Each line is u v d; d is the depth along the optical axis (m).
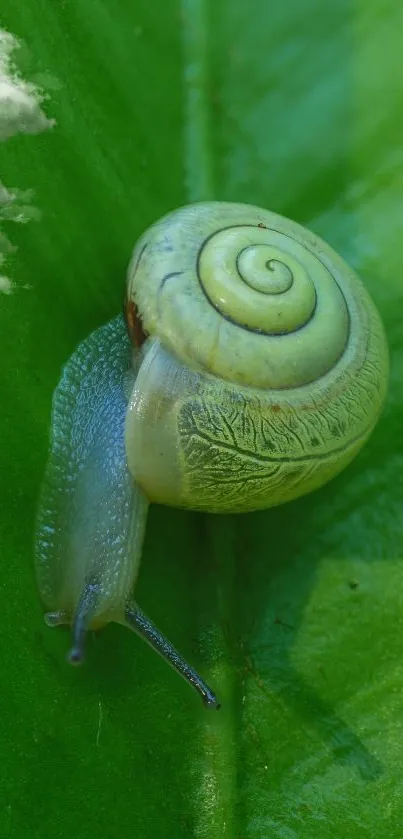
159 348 0.10
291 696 0.10
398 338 0.11
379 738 0.10
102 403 0.11
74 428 0.10
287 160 0.12
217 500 0.10
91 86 0.11
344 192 0.12
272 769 0.10
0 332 0.10
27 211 0.11
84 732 0.10
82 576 0.10
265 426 0.10
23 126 0.11
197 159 0.11
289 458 0.10
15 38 0.11
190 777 0.10
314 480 0.10
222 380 0.10
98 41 0.11
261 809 0.10
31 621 0.10
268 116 0.12
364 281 0.11
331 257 0.11
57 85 0.11
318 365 0.10
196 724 0.10
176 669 0.10
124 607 0.10
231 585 0.10
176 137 0.11
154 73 0.11
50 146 0.11
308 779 0.10
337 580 0.11
